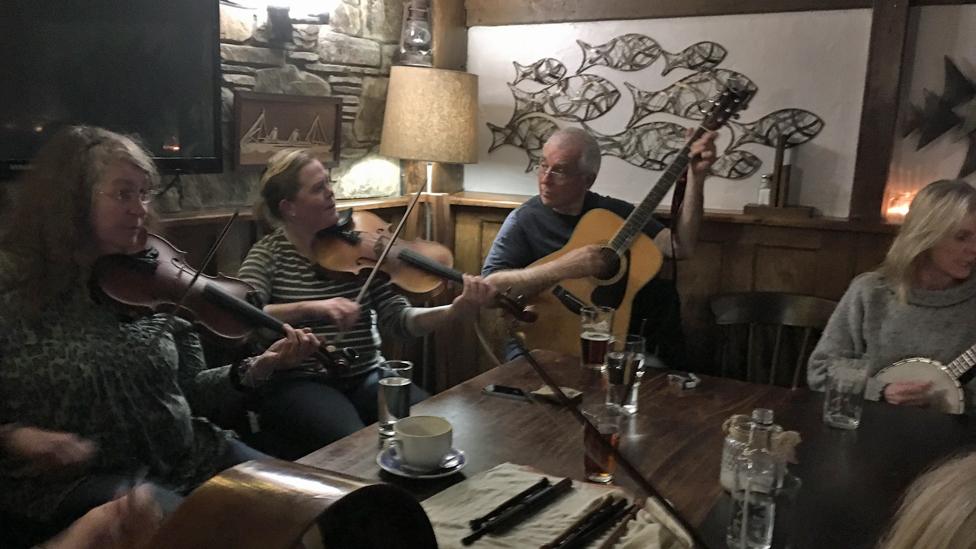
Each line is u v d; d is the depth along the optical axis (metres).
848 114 2.72
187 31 2.21
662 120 3.03
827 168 2.78
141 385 1.54
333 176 2.91
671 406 1.59
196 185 2.42
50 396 1.43
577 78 3.16
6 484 1.39
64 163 1.52
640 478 0.98
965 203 1.76
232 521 0.55
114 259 1.61
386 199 3.10
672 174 2.50
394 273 2.25
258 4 2.53
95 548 1.13
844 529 1.05
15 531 1.41
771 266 2.81
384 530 0.64
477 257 3.32
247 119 2.48
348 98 2.95
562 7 3.12
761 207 2.77
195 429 1.71
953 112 2.55
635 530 1.02
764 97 2.84
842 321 1.97
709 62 2.91
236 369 1.75
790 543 1.01
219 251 2.44
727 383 1.77
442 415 1.49
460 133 2.90
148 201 1.65
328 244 2.23
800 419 1.52
